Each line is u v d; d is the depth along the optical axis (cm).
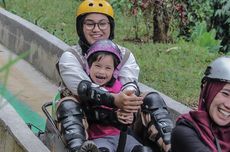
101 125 473
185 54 1045
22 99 836
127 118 450
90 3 504
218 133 369
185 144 364
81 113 470
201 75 916
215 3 1205
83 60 492
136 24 1173
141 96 484
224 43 1191
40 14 1401
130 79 497
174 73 913
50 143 551
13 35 1084
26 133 533
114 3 1323
